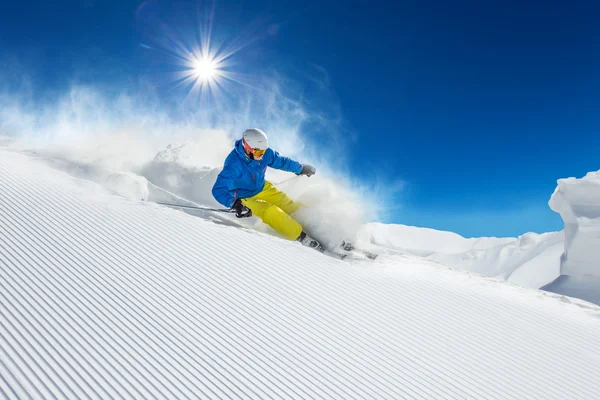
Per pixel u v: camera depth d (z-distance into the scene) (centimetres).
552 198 1101
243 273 448
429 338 388
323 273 475
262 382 305
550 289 1012
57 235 463
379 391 314
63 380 276
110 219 518
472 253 1558
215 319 368
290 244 534
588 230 973
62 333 320
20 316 330
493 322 429
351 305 422
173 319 358
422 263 570
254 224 627
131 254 449
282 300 412
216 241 505
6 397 255
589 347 405
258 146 547
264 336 356
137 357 308
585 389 347
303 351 345
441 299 459
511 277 1327
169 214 558
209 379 299
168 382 290
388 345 370
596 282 956
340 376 324
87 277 398
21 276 383
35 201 536
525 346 396
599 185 991
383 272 507
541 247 1447
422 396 316
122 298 375
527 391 337
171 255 459
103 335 325
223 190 548
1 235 446
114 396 270
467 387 332
